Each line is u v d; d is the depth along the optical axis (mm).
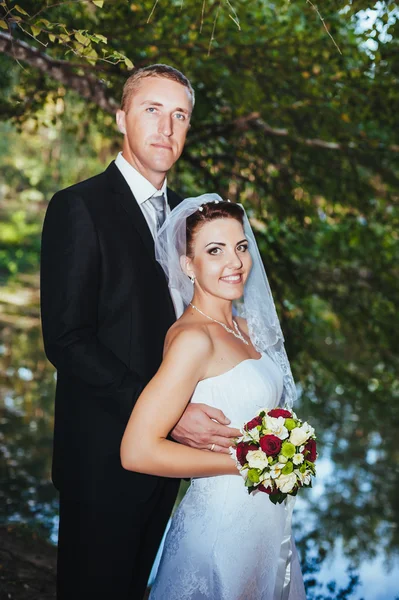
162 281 2834
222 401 2371
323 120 5414
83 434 2744
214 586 2363
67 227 2664
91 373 2570
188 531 2418
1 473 6617
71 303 2605
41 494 6199
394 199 6320
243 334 2615
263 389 2424
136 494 2740
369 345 6699
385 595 4715
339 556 5465
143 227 2805
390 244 6531
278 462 2203
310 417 9133
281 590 2469
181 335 2350
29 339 13625
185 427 2342
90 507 2734
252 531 2395
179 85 2783
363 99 5379
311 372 6633
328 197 6023
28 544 4414
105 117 6207
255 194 6168
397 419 7129
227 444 2336
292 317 6062
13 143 18734
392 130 5965
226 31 5066
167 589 2430
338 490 7094
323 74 5207
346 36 5410
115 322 2719
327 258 6609
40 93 5492
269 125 5766
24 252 22500
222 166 5773
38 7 4137
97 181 2807
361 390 6500
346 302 6473
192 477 2404
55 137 14414
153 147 2771
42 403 9281
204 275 2451
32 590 3723
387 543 5805
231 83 5355
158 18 4848
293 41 5090
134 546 2789
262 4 5246
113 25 4824
